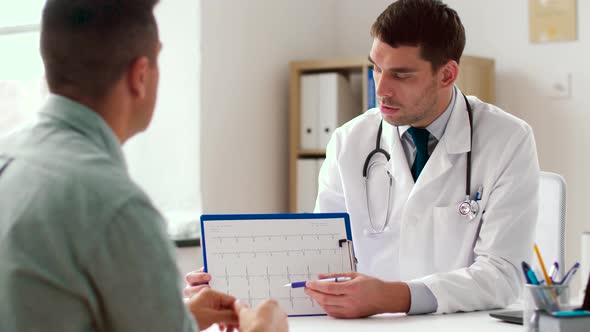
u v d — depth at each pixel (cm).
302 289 156
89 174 85
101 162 88
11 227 84
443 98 179
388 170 185
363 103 335
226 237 158
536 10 340
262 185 344
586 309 122
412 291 152
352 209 188
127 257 83
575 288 326
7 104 297
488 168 175
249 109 335
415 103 170
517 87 345
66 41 93
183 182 303
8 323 83
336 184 195
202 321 122
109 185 85
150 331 85
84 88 93
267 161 347
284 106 358
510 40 346
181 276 90
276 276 157
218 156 316
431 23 166
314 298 151
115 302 84
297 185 342
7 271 83
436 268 177
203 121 307
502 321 145
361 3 382
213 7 313
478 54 353
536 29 340
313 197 339
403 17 166
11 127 296
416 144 184
